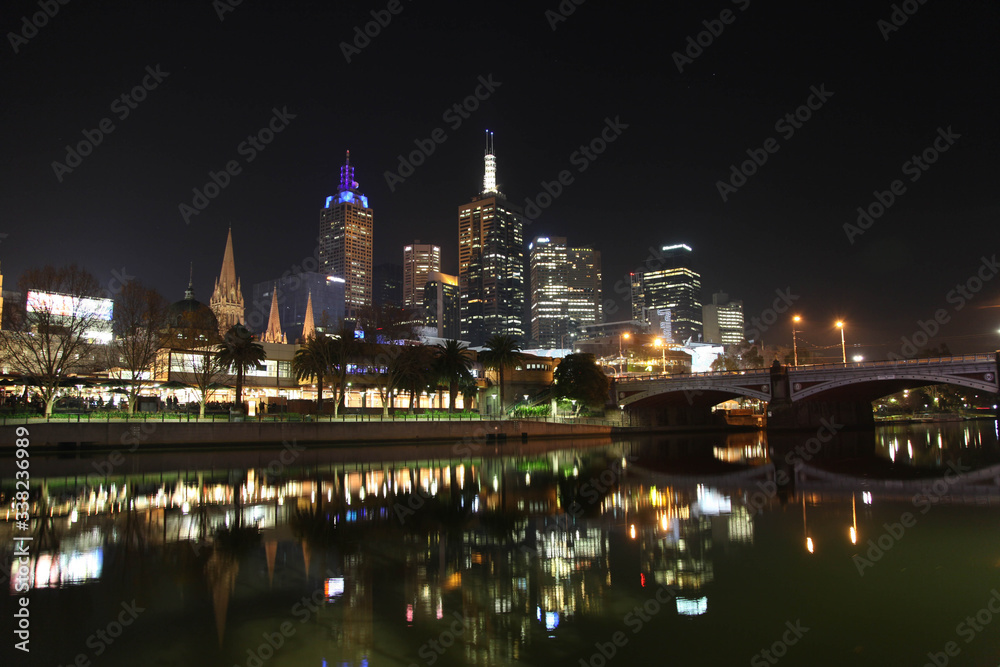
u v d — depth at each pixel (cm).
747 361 18775
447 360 9569
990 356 8425
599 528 2641
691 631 1469
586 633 1468
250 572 1950
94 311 6700
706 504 3288
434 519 2841
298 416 7719
